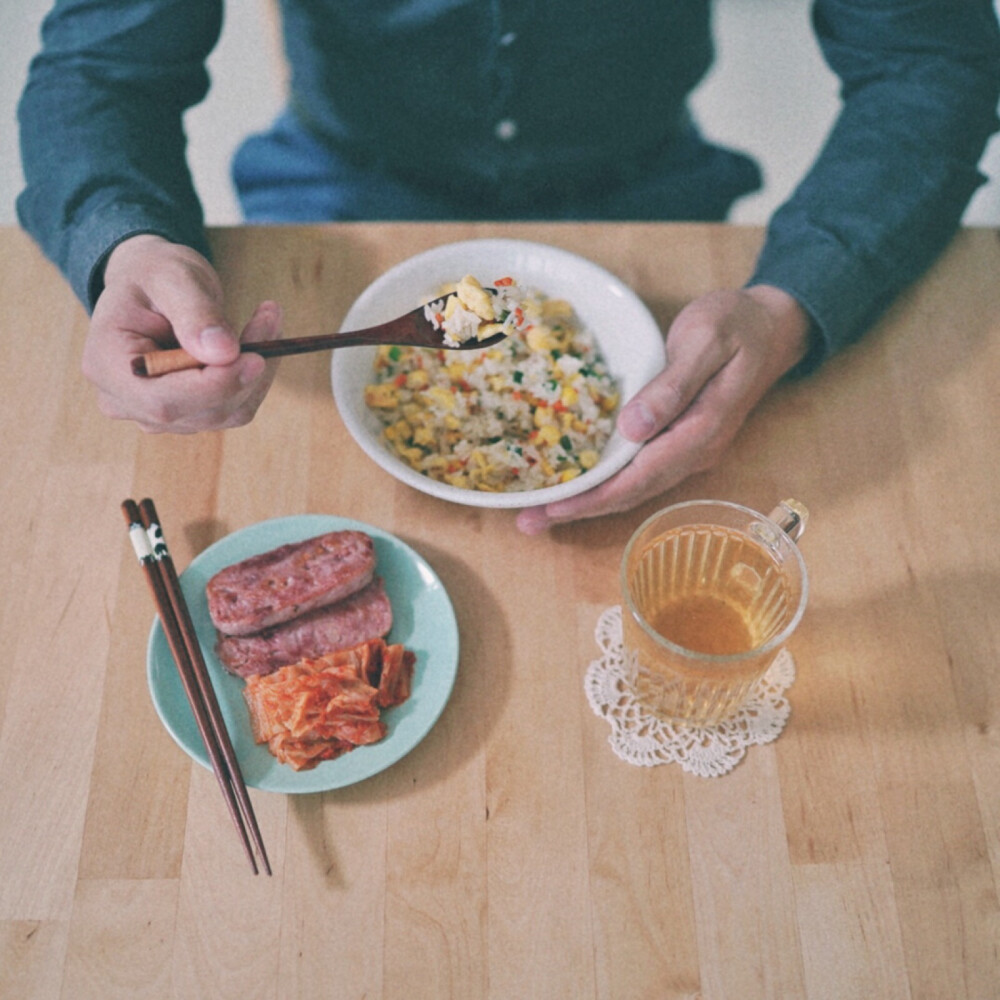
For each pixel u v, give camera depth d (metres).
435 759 0.97
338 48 1.57
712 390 1.11
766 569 0.97
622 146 1.70
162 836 0.93
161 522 1.09
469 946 0.89
